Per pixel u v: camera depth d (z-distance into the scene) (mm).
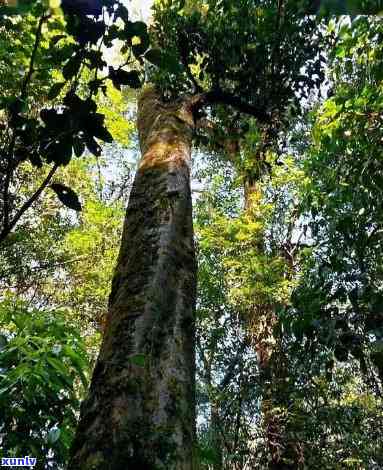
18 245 7234
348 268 2537
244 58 3949
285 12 3637
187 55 4020
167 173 2010
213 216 7312
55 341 2154
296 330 2535
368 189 2785
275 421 5586
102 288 7773
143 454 985
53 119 1285
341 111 2939
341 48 3090
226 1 3898
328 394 5730
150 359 1206
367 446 5297
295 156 6840
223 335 6930
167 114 2787
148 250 1573
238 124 4719
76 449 1031
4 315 2242
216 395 6250
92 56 1320
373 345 2096
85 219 8523
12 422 1936
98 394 1136
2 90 2922
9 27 2600
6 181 1298
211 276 6836
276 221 6996
